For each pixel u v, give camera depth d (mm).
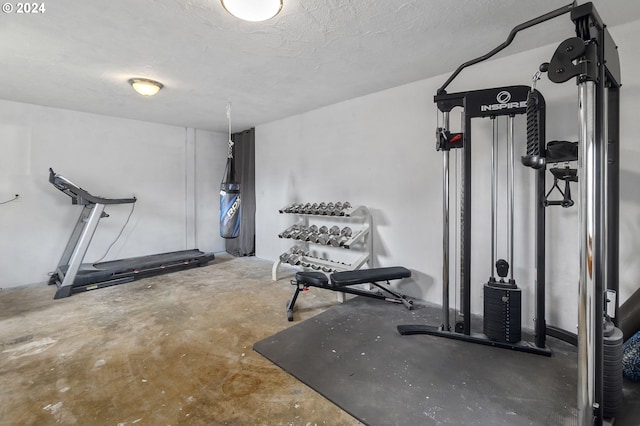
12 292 3736
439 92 2455
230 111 4461
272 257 5297
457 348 2363
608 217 1862
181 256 4883
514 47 2568
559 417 1642
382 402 1771
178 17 2051
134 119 4902
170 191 5367
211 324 2824
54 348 2400
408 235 3471
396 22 2150
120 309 3184
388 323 2814
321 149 4348
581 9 1376
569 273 2506
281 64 2844
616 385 1594
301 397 1839
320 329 2703
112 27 2170
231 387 1932
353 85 3428
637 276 2229
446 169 2508
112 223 4750
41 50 2514
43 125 4117
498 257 2863
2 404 1776
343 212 3600
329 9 1976
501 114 2285
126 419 1663
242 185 5750
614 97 1827
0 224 3861
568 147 1992
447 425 1598
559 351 2309
